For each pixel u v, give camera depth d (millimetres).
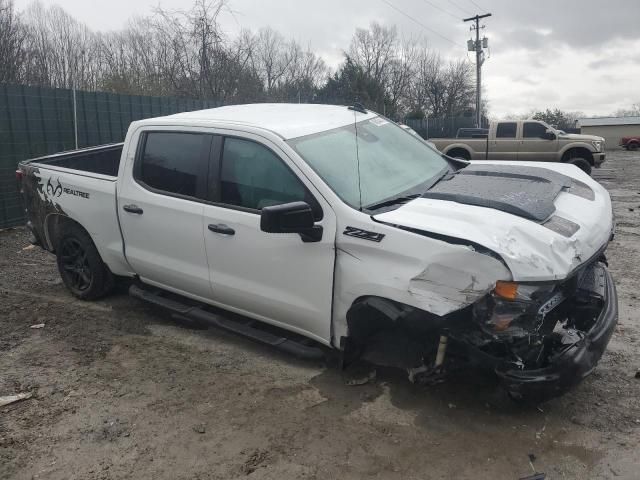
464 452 3100
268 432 3326
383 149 4195
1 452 3162
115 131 10172
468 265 2953
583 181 4355
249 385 3867
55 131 9008
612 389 3674
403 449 3141
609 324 3299
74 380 3967
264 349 4410
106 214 4840
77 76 22781
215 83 17484
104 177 4930
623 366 3975
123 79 20188
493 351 3189
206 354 4355
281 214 3256
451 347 3289
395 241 3197
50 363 4223
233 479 2938
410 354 3725
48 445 3230
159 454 3148
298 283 3680
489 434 3250
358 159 3904
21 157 8469
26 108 8508
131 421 3465
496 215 3188
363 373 3949
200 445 3221
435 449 3133
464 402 3566
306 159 3662
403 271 3174
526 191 3635
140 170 4559
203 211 4086
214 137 4098
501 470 2951
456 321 3176
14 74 19797
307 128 3980
